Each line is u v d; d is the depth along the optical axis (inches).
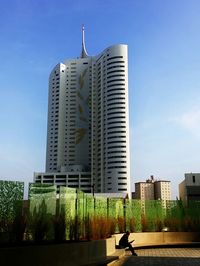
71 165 7618.1
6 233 500.1
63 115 7869.1
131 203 1184.2
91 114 7544.3
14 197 518.6
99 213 925.8
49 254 514.0
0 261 429.1
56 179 7175.2
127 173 6786.4
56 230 605.9
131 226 1155.9
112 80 7150.6
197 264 717.3
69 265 570.3
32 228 546.9
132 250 909.2
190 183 4517.7
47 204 591.8
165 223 1269.7
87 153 7549.2
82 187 7096.5
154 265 703.1
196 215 1315.2
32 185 564.1
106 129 7071.9
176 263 735.7
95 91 7608.3
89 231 760.3
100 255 724.7
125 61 7229.3
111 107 7071.9
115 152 6855.3
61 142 7755.9
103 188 6924.2
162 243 1179.9
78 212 735.7
